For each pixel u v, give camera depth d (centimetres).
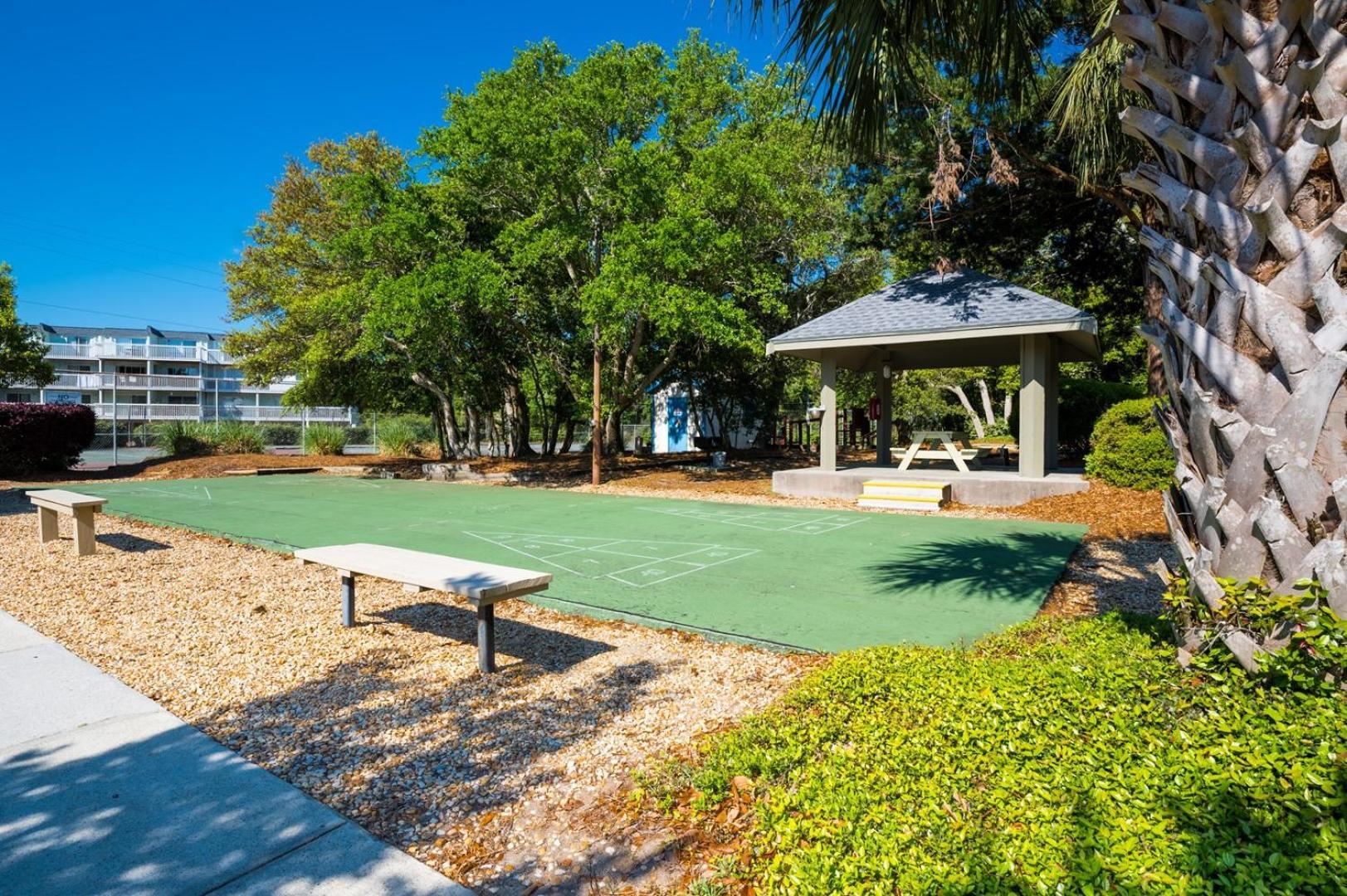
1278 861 166
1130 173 279
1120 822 191
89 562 759
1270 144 236
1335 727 212
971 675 316
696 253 1378
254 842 248
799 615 527
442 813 268
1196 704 248
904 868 188
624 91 1623
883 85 439
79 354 5944
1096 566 709
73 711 363
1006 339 1399
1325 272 228
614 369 1714
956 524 994
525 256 1468
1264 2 239
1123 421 1096
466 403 2419
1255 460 239
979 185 1374
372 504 1296
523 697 382
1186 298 262
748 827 239
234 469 2106
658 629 506
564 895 219
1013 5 411
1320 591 225
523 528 980
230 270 2330
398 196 1636
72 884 223
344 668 430
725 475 1723
